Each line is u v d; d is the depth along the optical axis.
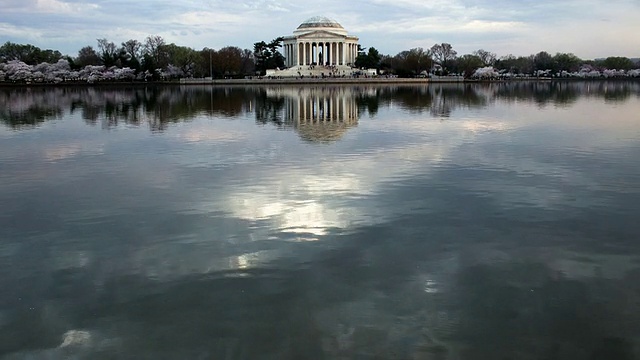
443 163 26.59
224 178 23.38
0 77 152.50
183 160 27.88
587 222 17.05
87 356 10.09
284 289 12.55
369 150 30.75
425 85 160.62
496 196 20.12
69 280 13.15
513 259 14.18
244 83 169.00
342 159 27.84
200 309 11.69
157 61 185.88
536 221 17.17
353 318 11.25
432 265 13.81
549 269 13.55
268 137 36.88
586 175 23.58
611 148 30.84
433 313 11.44
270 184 22.17
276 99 83.50
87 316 11.48
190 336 10.66
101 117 53.12
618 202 19.25
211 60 184.00
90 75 163.62
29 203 19.69
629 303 11.80
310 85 157.00
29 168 26.09
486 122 46.62
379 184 22.08
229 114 56.41
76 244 15.46
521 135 37.06
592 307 11.66
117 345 10.41
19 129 42.59
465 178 23.12
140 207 18.98
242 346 10.32
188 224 17.05
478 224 16.89
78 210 18.72
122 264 14.02
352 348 10.22
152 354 10.11
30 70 152.25
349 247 15.02
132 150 31.33
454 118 50.72
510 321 11.12
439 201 19.47
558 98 86.81
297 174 24.06
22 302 12.11
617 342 10.39
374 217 17.61
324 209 18.52
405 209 18.48
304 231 16.33
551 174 23.84
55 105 70.81
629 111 57.38
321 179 23.02
